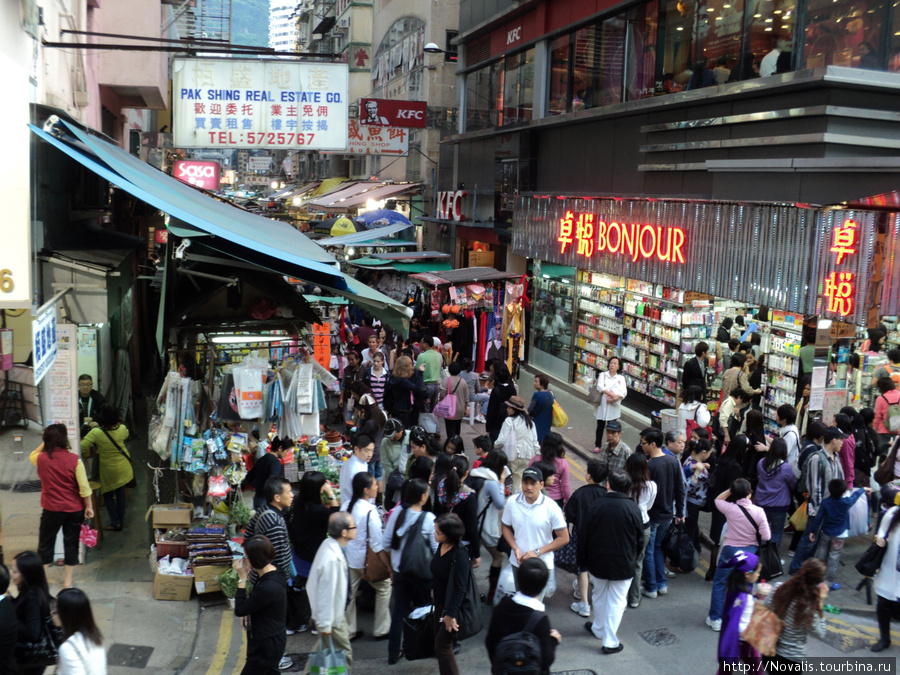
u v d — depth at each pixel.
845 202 9.77
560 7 18.34
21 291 6.80
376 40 41.97
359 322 21.45
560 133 18.48
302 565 7.27
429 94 31.45
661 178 14.15
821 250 9.76
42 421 8.29
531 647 4.80
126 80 15.78
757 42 11.66
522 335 17.45
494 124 23.05
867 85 9.93
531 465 8.62
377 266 20.44
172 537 8.30
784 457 8.52
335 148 13.40
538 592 5.07
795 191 10.73
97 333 10.75
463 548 6.11
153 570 8.41
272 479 6.76
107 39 15.63
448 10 31.33
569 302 18.59
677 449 8.65
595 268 15.41
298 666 6.76
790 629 5.74
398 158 36.06
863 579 8.49
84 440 9.12
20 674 5.41
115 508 9.48
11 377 8.13
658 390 15.11
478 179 23.98
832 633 7.48
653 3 14.59
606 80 16.45
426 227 30.09
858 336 11.09
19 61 6.81
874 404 11.18
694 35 13.29
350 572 7.12
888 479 9.66
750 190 11.62
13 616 5.12
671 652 7.11
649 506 7.88
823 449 8.83
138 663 6.64
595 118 16.34
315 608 6.00
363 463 8.05
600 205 15.23
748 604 6.11
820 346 10.88
